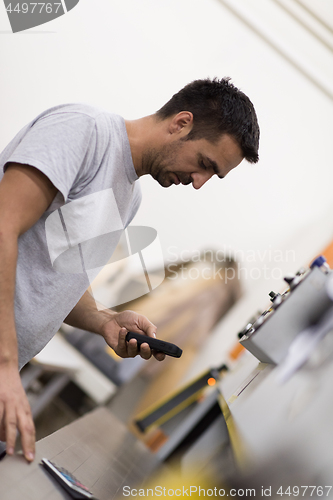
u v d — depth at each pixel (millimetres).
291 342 620
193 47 2805
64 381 2641
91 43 2840
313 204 3279
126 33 2795
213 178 3262
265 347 621
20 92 3008
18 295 833
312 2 2471
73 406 3258
